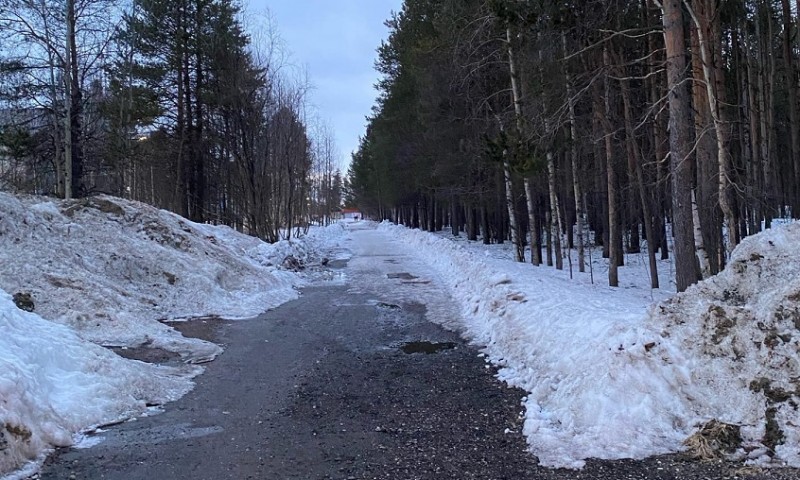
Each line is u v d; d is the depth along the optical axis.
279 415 6.18
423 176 32.25
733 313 5.70
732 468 4.49
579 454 4.89
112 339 9.20
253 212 26.80
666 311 6.24
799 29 12.85
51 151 21.06
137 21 25.20
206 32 27.03
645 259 21.81
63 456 4.99
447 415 6.12
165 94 28.06
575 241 30.72
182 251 14.87
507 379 7.42
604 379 5.70
